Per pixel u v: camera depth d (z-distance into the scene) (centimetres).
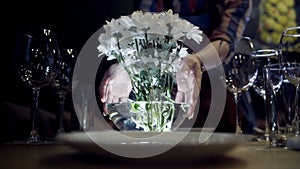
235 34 139
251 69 90
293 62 75
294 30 77
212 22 146
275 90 90
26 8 215
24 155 53
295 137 65
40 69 83
